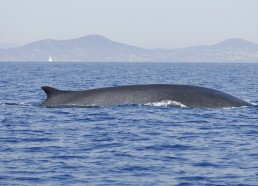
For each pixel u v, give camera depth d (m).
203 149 45.53
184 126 56.25
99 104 66.06
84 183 36.22
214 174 38.22
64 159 42.03
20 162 41.09
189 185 35.88
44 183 36.19
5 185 35.69
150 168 39.66
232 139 49.84
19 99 88.69
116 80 168.38
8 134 52.16
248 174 38.12
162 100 65.31
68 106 67.00
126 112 63.22
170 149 45.50
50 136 51.03
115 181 36.66
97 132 53.00
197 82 158.62
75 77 192.88
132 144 47.41
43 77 190.00
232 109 65.56
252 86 133.50
